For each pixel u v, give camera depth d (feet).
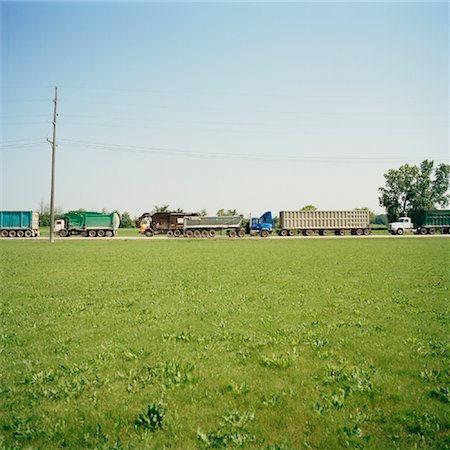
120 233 268.00
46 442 17.69
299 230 219.82
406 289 52.13
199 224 205.87
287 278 61.77
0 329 34.73
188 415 19.47
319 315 38.65
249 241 167.84
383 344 29.60
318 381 23.13
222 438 17.46
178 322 36.40
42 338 32.19
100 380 23.48
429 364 25.70
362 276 63.57
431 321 36.27
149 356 27.58
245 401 20.79
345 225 216.33
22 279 62.39
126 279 62.08
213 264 81.56
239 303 43.96
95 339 31.73
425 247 126.00
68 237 198.18
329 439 17.52
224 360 26.55
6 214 199.11
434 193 313.94
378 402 20.65
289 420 18.97
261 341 30.40
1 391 22.44
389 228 226.79
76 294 50.24
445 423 18.67
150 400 21.01
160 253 108.58
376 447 16.98
